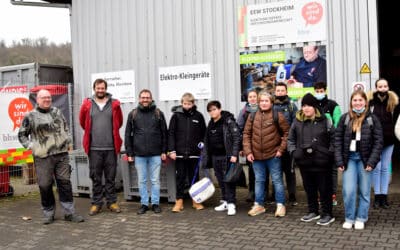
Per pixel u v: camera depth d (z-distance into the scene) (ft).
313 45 25.80
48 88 33.47
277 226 19.02
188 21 29.43
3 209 24.76
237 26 27.86
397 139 21.06
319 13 25.57
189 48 29.45
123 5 31.68
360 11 24.85
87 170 26.86
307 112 18.95
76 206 24.67
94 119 22.52
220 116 22.02
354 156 18.15
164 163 24.63
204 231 18.72
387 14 44.32
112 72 32.22
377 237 16.90
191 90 29.43
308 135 19.07
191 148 22.74
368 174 18.08
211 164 22.59
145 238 18.12
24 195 28.73
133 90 31.45
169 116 30.25
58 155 21.24
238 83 27.96
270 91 26.99
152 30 30.66
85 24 33.22
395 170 31.17
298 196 24.61
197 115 23.12
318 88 21.84
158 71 30.48
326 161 18.80
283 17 26.45
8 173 28.40
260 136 20.59
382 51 47.24
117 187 28.09
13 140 28.14
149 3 30.71
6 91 27.91
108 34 32.32
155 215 21.89
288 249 16.02
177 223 20.20
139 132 22.44
